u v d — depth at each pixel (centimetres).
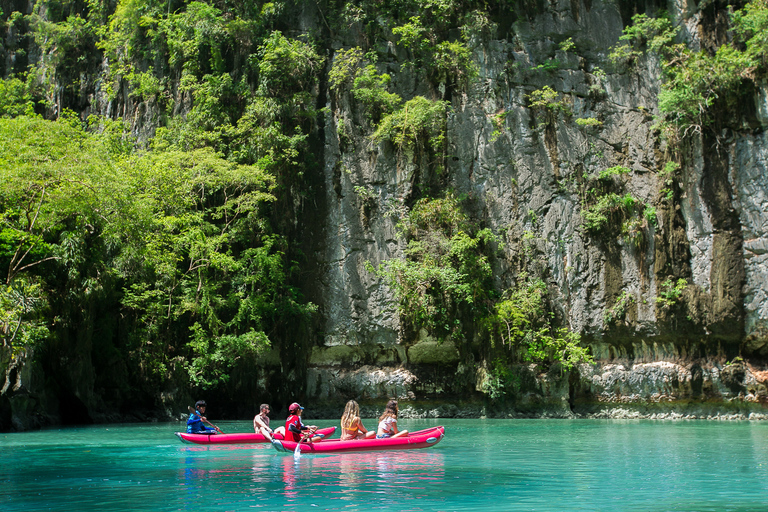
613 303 3316
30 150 2144
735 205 3209
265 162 3297
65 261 2294
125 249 2553
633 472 1129
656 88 3481
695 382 3122
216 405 3170
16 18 4178
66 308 2462
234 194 3384
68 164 2075
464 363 3275
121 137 3447
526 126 3541
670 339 3234
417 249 3319
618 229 3366
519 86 3581
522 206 3472
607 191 3450
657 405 3159
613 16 3650
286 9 3691
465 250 3297
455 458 1334
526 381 3212
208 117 3447
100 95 3906
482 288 3306
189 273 3092
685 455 1401
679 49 3403
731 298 3134
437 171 3491
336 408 3328
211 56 3562
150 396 2806
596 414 3209
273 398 3328
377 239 3466
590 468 1177
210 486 966
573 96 3572
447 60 3588
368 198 3497
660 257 3275
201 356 2822
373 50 3666
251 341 2883
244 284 3155
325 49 3694
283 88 3488
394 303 3375
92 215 2230
